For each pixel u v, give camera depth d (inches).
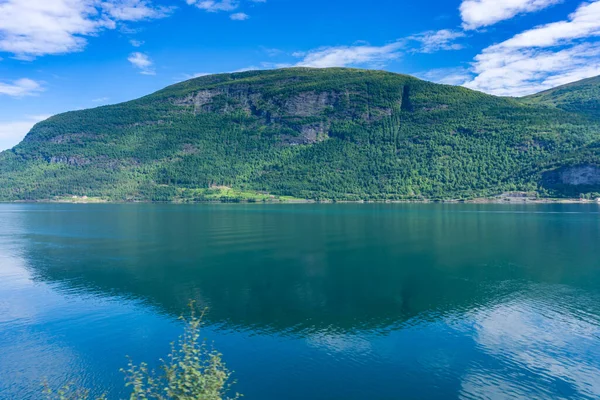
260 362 1466.5
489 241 4015.8
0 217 7436.0
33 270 2866.6
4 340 1673.2
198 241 4119.1
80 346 1616.6
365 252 3447.3
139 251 3570.4
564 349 1547.7
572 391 1270.9
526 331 1715.1
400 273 2699.3
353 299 2153.1
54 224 6008.9
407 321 1838.1
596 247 3644.2
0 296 2261.3
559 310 1964.8
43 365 1469.0
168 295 2246.6
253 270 2807.6
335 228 5191.9
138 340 1668.3
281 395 1258.6
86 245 3951.8
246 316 1913.1
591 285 2388.0
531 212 7819.9
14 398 1273.4
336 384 1320.1
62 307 2066.9
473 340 1633.9
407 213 7741.1
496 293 2241.6
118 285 2453.2
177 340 1660.9
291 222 5989.2
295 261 3095.5
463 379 1344.7
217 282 2498.8
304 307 2034.9
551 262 3009.4
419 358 1487.5
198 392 868.0
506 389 1284.4
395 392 1270.9
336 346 1593.3
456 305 2047.2
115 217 7209.6
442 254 3344.0
